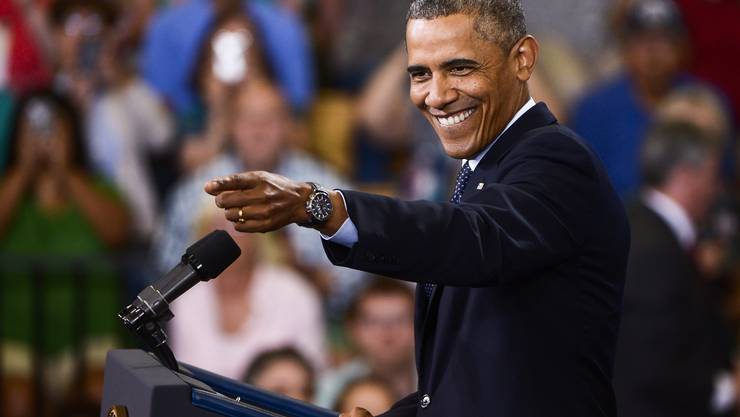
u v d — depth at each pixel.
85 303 19.17
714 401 17.16
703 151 18.00
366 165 21.19
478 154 8.41
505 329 7.94
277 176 6.82
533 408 7.88
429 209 7.14
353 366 18.62
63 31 20.00
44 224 19.20
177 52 20.50
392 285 18.86
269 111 20.08
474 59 7.97
